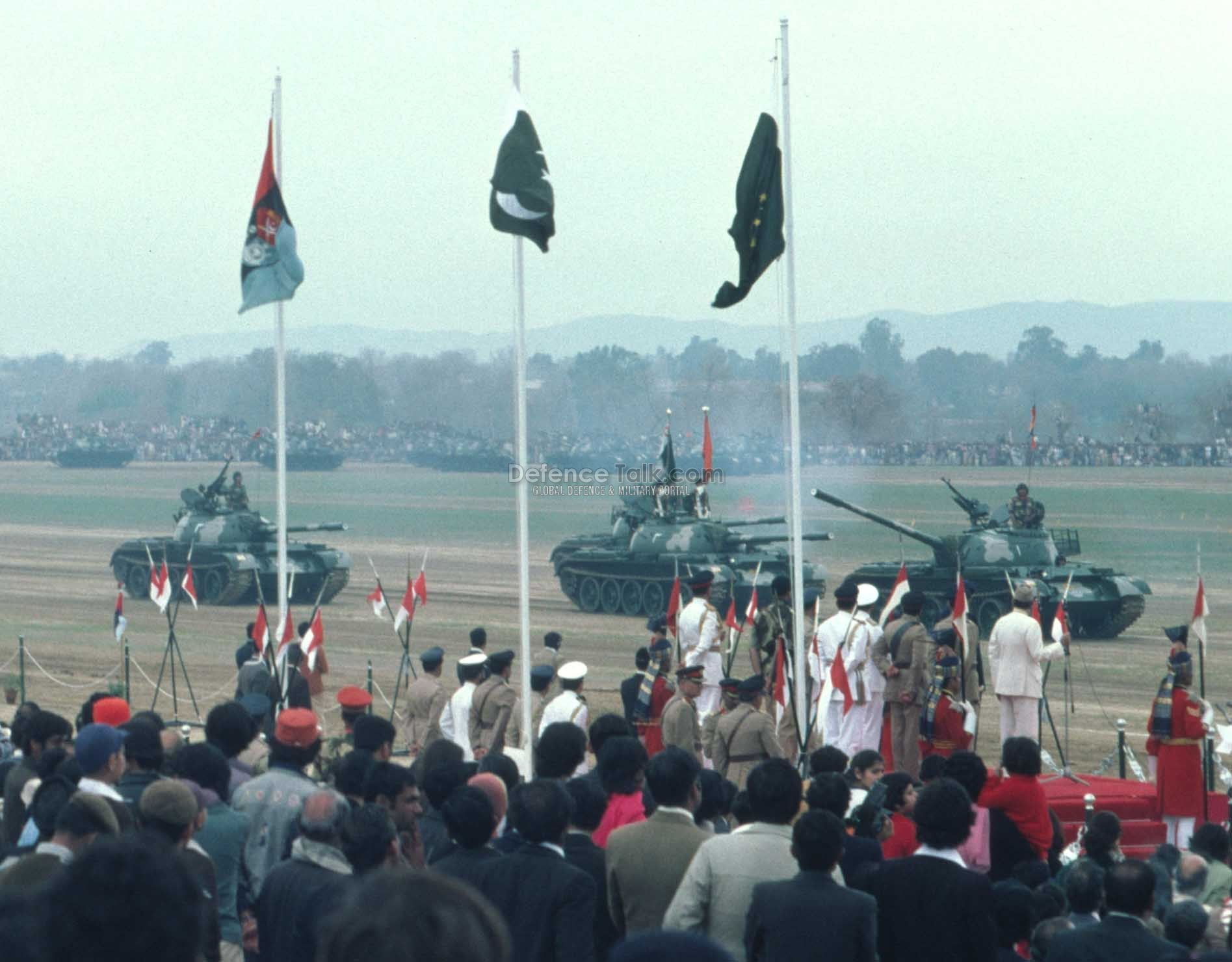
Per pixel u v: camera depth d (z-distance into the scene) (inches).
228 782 835.4
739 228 1578.5
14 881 643.5
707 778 903.1
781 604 1765.5
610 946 797.9
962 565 3280.0
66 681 2751.0
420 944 307.4
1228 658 3078.2
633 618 3708.2
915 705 1605.6
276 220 1672.0
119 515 7352.4
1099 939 676.7
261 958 706.2
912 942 710.5
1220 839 928.3
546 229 1443.2
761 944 683.4
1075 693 2623.0
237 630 3469.5
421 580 2090.3
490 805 708.0
